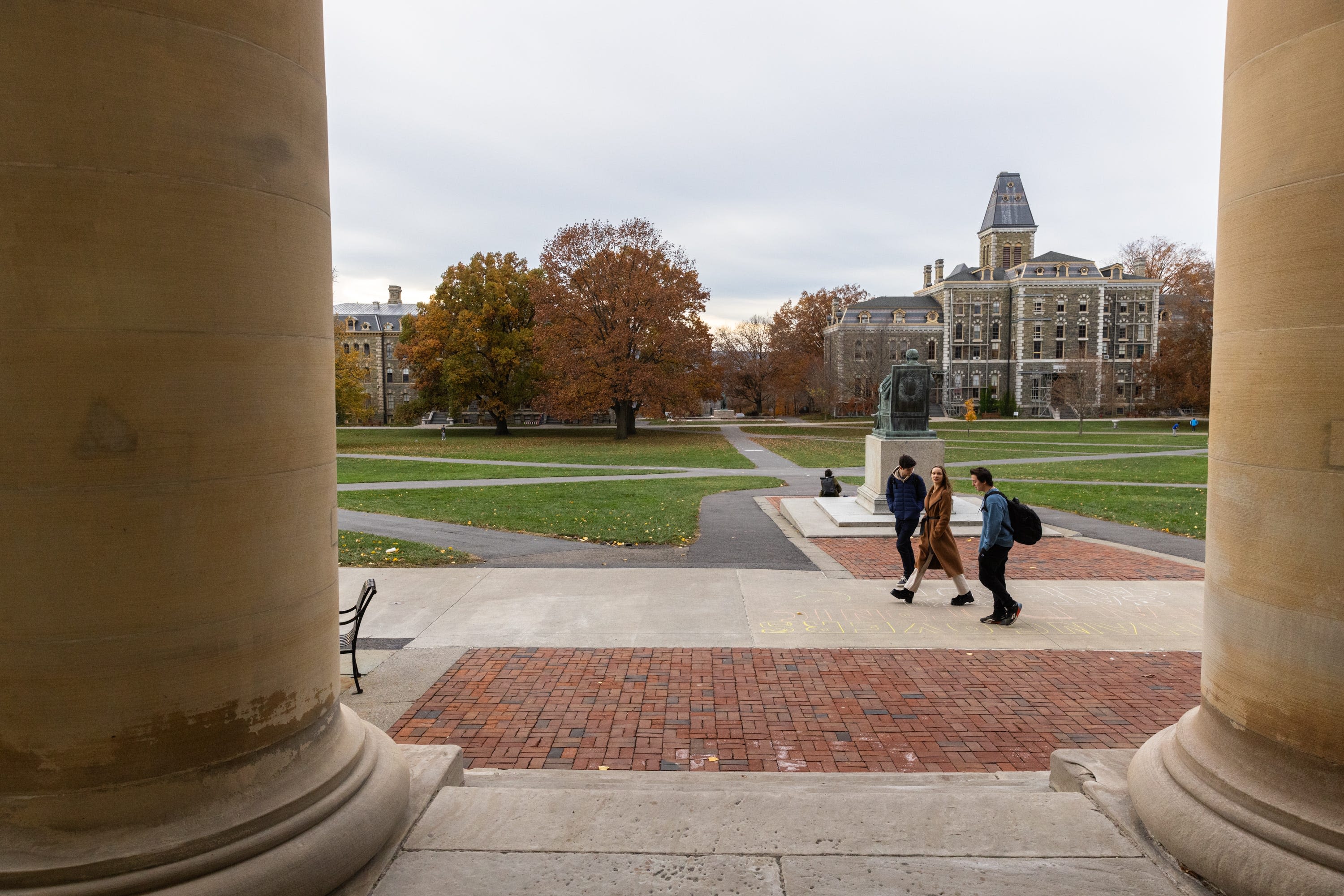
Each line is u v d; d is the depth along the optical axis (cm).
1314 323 300
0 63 254
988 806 381
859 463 3528
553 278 5347
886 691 673
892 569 1171
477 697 664
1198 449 4175
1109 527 1605
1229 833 314
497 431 6359
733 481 2617
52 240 262
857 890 312
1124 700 654
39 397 264
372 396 8956
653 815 370
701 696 664
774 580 1076
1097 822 368
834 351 8831
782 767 532
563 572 1118
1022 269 9331
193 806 294
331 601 361
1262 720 325
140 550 280
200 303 287
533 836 354
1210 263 7569
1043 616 906
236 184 295
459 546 1355
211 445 293
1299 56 300
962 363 9456
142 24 269
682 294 5341
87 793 279
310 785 327
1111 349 9069
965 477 2764
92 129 263
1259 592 326
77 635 274
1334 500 297
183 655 290
